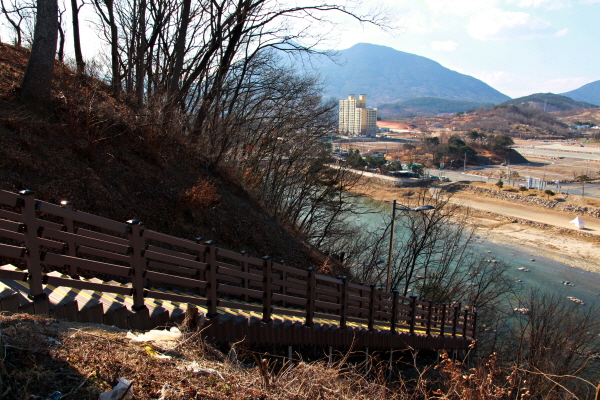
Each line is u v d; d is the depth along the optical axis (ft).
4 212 15.16
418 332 42.37
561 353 60.08
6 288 13.71
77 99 37.11
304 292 27.50
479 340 70.95
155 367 12.06
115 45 50.49
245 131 70.44
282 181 85.46
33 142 29.09
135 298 16.48
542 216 224.94
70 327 13.35
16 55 44.04
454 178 356.79
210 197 39.34
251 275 22.45
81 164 31.22
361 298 32.50
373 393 16.84
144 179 36.47
